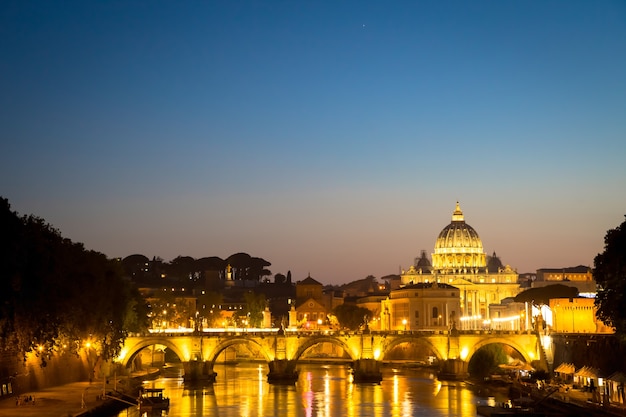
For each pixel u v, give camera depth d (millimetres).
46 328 153500
